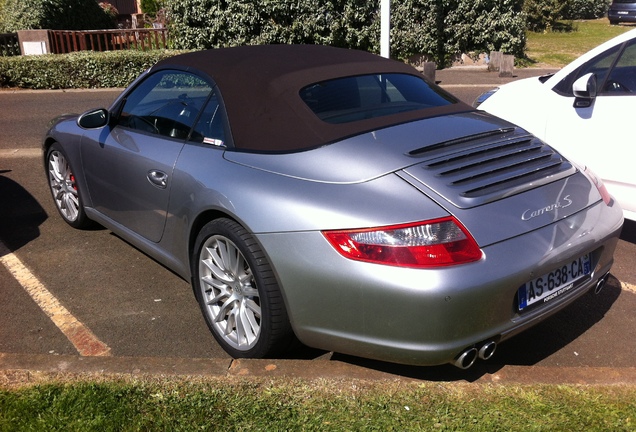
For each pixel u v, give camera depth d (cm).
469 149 317
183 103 387
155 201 383
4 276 443
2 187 650
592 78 461
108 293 416
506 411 267
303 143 319
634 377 290
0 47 1631
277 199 294
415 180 287
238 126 341
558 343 352
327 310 281
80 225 520
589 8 3544
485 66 1852
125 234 439
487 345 276
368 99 360
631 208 461
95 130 461
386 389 281
